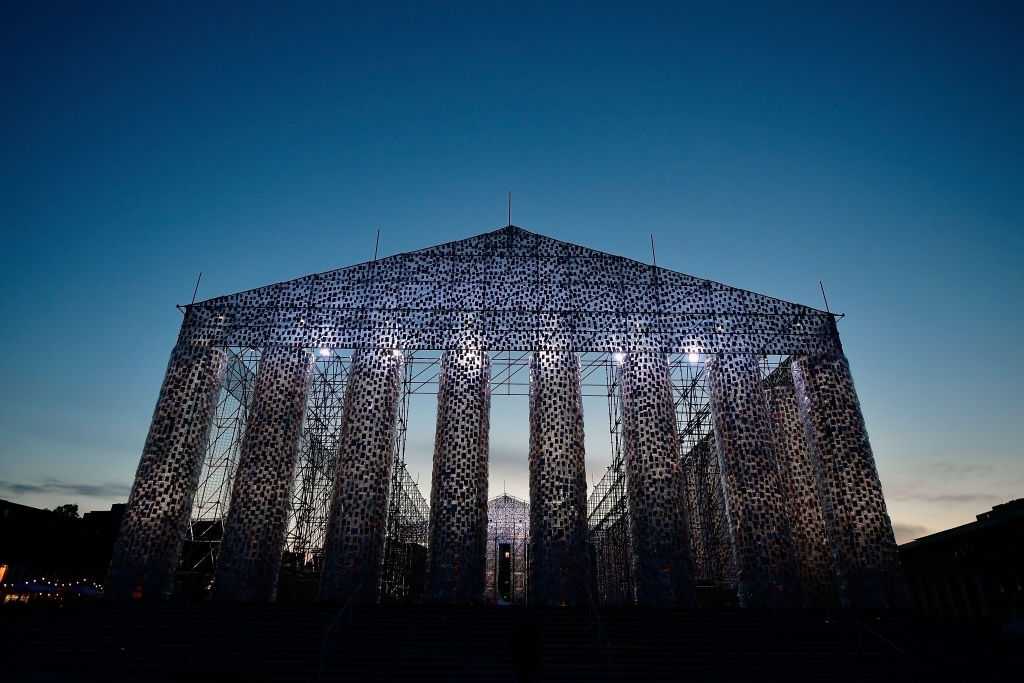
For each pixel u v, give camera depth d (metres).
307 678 14.65
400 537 33.28
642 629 17.77
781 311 26.91
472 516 23.41
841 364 25.97
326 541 23.39
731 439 24.81
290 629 17.42
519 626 11.36
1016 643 16.86
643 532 23.30
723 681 14.91
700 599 28.81
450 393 25.16
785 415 29.52
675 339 26.25
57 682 13.29
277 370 25.62
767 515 23.66
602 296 26.92
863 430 24.89
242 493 23.89
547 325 26.33
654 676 15.04
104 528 36.72
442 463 24.16
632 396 25.33
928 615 19.19
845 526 23.73
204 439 25.02
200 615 18.33
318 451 32.59
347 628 17.56
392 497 29.44
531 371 26.31
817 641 17.11
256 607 18.88
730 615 18.98
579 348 25.97
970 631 17.70
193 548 28.88
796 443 28.95
